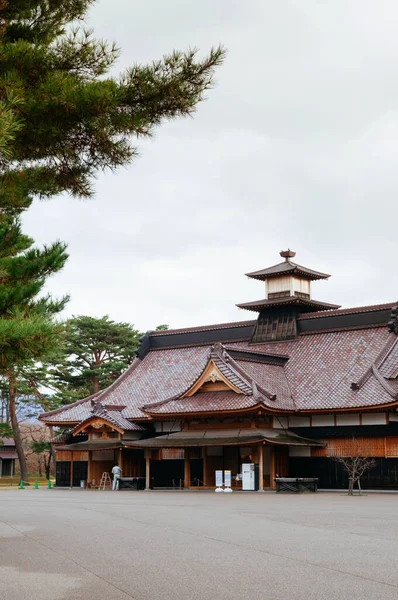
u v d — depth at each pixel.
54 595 9.07
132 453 48.94
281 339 51.41
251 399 41.34
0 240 20.16
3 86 12.41
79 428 49.03
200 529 17.39
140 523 19.30
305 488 39.12
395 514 22.23
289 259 54.72
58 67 13.51
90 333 78.94
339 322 49.44
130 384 53.78
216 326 55.31
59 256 18.16
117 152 14.17
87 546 13.98
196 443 42.94
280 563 11.60
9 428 65.12
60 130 13.29
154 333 57.81
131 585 9.74
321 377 45.62
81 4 14.41
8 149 11.73
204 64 13.12
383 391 41.12
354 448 41.50
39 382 68.81
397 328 46.19
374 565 11.34
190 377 52.03
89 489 47.59
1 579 10.24
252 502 29.48
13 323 12.55
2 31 13.52
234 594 9.09
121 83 13.08
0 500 32.84
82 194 15.30
